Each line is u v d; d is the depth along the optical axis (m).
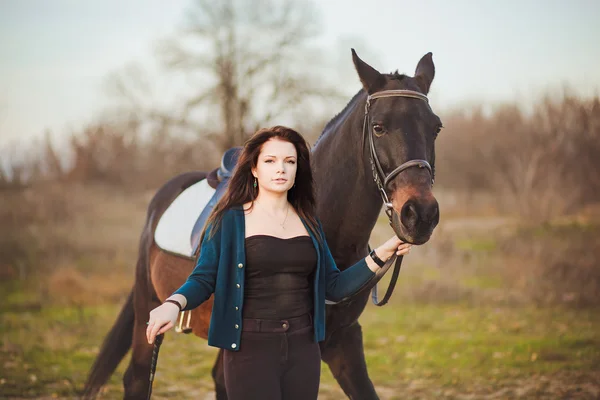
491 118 20.61
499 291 8.70
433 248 11.21
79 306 8.34
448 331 7.14
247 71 21.45
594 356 5.90
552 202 13.92
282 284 2.46
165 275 3.64
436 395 5.15
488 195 19.14
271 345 2.42
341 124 3.19
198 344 7.14
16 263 11.30
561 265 9.21
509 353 6.13
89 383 4.13
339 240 3.15
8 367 5.92
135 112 21.50
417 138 2.70
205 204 3.63
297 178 2.62
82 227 14.54
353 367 3.27
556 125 15.25
